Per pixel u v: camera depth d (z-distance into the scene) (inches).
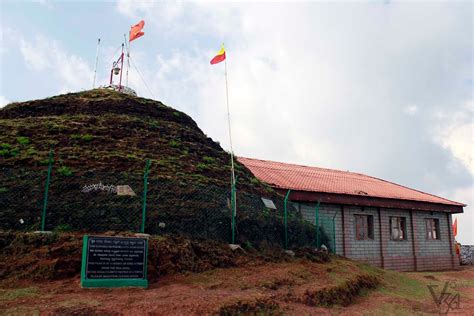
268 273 401.4
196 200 471.8
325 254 569.0
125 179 459.5
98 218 398.9
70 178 437.4
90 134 566.9
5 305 249.6
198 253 401.4
